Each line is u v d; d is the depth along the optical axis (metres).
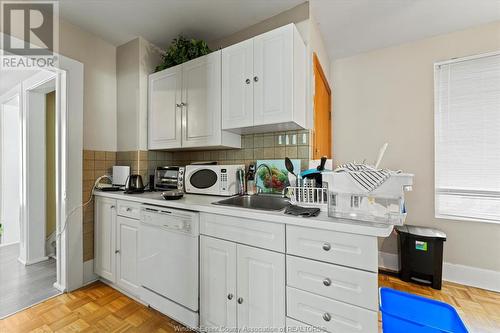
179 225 1.45
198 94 1.89
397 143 2.41
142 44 2.21
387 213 1.00
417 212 2.31
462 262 2.11
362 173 1.04
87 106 2.08
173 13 1.86
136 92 2.20
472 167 2.09
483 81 2.04
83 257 2.01
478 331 1.49
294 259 1.11
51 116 2.70
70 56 1.95
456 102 2.14
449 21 1.99
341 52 2.56
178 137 2.01
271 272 1.17
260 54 1.58
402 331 0.94
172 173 2.11
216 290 1.34
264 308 1.19
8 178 3.05
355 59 2.62
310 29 1.75
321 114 2.17
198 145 1.89
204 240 1.39
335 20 1.97
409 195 2.35
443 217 2.19
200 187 1.90
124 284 1.81
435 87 2.22
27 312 1.63
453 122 2.16
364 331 0.96
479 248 2.05
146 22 1.97
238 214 1.25
